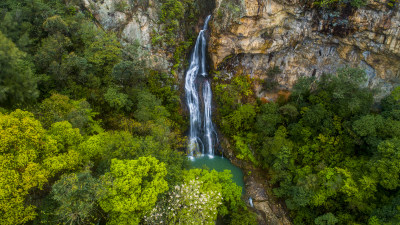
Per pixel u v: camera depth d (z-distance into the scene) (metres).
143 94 28.73
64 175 14.67
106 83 27.50
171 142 26.94
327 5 27.88
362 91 28.45
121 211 14.63
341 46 31.23
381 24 26.64
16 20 23.64
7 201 12.84
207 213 17.78
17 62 19.27
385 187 21.53
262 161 31.73
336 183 23.81
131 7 31.84
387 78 30.44
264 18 30.14
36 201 16.08
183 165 24.64
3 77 18.62
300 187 24.92
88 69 26.23
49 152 15.62
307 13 29.48
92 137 18.61
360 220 22.75
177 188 17.55
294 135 29.84
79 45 27.95
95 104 26.86
